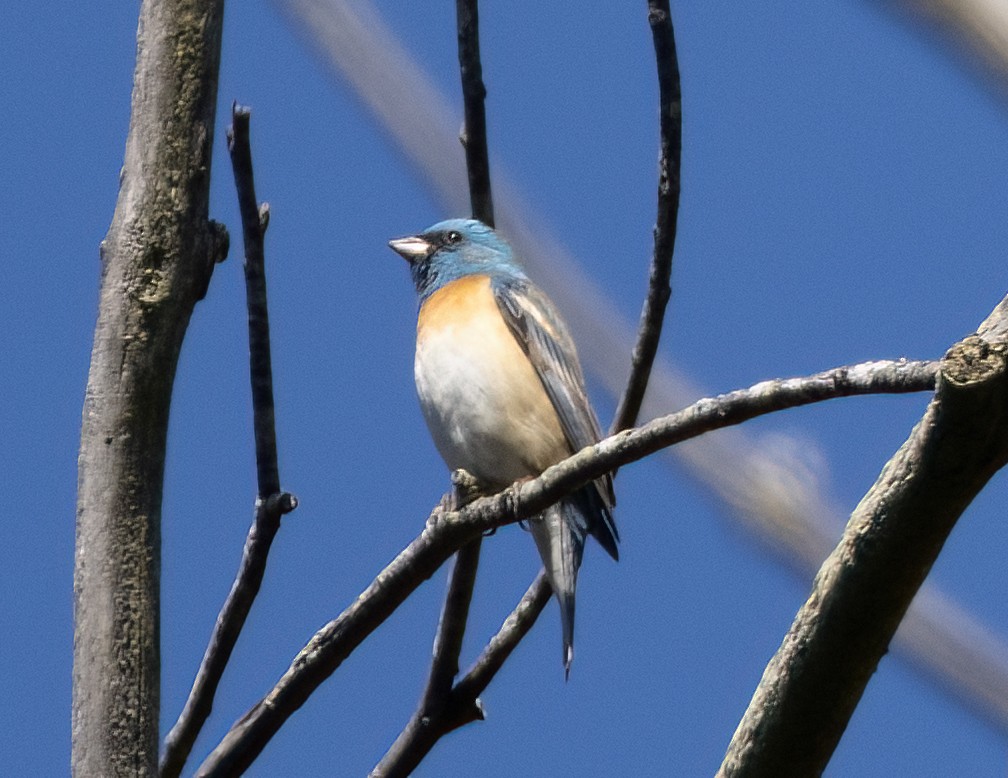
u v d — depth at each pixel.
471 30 9.48
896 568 6.51
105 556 7.71
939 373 5.95
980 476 6.18
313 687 8.66
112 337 7.80
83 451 7.80
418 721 9.42
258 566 8.42
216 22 7.99
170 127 7.89
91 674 7.62
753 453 7.65
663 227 9.47
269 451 8.30
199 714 8.68
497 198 9.45
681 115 9.52
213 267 8.04
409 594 8.47
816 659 6.85
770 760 7.11
